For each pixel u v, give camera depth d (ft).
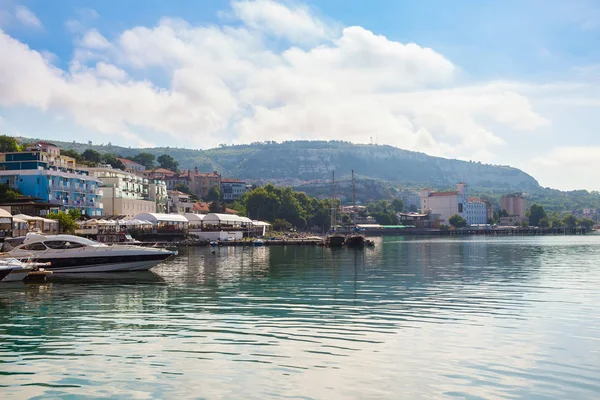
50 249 214.07
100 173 606.96
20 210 392.88
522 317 121.80
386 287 178.40
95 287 178.19
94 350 93.35
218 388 74.43
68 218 388.16
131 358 88.38
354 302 144.36
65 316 124.67
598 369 82.48
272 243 536.42
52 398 71.15
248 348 94.12
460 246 546.67
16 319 121.29
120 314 127.03
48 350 93.50
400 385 75.46
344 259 328.08
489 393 72.54
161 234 483.51
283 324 114.01
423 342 98.17
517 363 85.35
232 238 554.87
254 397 71.20
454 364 84.79
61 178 470.39
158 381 77.25
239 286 181.47
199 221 577.02
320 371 81.41
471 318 120.47
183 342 98.53
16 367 83.97
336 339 100.42
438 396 71.51
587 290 168.96
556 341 98.99
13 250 213.05
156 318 121.60
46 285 182.70
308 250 442.91
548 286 180.45
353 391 73.20
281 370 81.82
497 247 517.96
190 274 224.33
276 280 201.26
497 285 183.73
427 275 222.07
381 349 93.30
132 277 208.74
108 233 428.56
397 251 432.66
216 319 119.96
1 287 177.78
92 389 74.33
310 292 165.48
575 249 471.21
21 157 476.13
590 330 108.06
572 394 72.23
